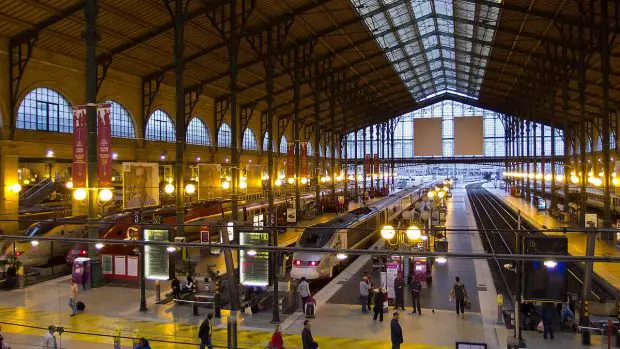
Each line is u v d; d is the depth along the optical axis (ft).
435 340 52.47
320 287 82.02
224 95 159.12
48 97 102.68
